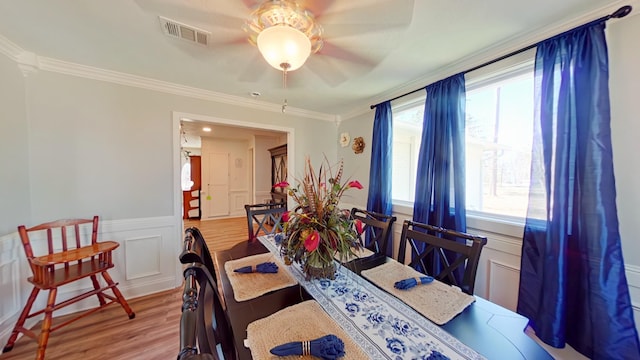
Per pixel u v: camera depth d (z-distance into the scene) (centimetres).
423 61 187
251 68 169
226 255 164
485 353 75
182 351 44
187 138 605
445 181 197
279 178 550
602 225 122
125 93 223
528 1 123
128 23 143
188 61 191
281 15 109
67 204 204
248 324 89
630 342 116
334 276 126
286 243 124
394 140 286
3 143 168
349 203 332
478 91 194
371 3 101
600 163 123
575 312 132
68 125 203
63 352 160
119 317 200
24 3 126
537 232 146
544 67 143
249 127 295
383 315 95
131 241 230
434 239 145
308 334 83
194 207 616
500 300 175
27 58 181
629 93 121
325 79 184
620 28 124
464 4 125
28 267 188
